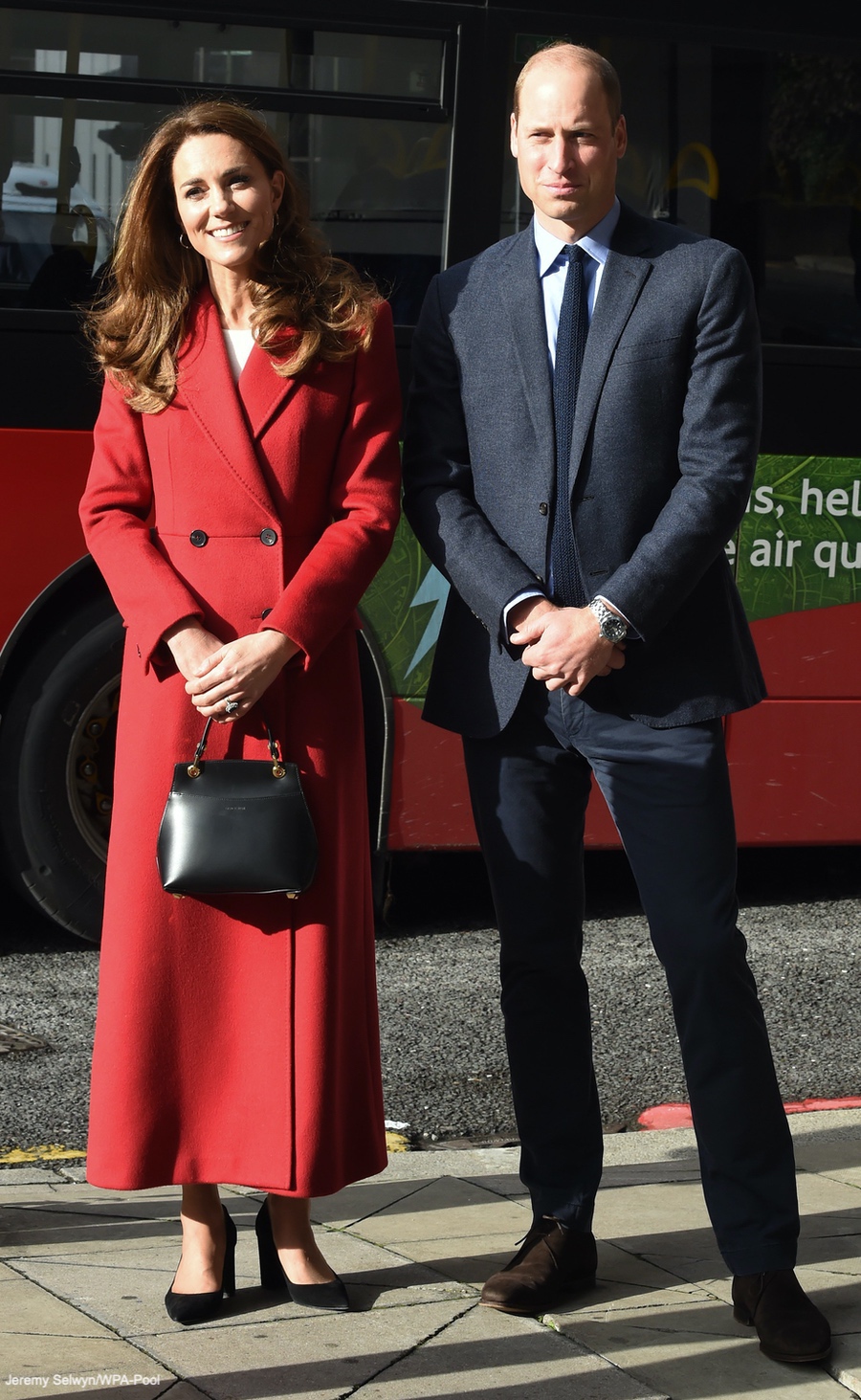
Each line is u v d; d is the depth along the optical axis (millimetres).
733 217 6883
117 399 3543
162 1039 3434
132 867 3443
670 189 6836
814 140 6918
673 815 3459
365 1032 3588
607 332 3473
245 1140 3441
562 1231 3578
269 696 3426
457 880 7891
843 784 7102
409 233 6586
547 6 6605
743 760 7012
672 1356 3291
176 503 3473
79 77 6293
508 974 3664
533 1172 3639
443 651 3730
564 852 3645
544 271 3586
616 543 3490
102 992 3484
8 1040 5586
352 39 6461
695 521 3377
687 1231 3951
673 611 3385
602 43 6699
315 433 3461
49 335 6328
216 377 3426
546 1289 3492
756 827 7039
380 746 6734
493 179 6613
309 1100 3410
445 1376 3180
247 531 3443
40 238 6324
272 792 3361
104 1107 3441
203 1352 3254
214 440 3418
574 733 3533
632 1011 6012
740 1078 3406
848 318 6996
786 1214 3396
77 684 6551
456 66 6527
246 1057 3447
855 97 6922
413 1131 4914
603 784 3541
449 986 6277
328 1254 3789
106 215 6344
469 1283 3629
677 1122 4977
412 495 3680
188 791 3359
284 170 3486
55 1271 3648
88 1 6266
